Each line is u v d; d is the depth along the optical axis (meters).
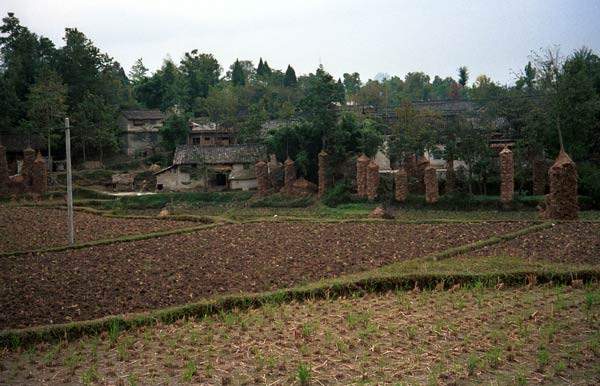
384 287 22.41
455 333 16.50
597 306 18.73
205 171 73.56
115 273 25.78
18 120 87.50
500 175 55.53
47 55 98.75
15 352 16.41
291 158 69.94
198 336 17.16
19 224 43.50
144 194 70.81
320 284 22.08
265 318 18.88
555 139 54.88
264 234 36.44
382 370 13.95
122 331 17.88
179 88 112.44
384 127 73.69
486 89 77.19
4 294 22.28
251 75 141.50
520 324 17.09
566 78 54.50
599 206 50.78
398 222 40.59
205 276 24.98
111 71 109.38
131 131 93.31
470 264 24.89
